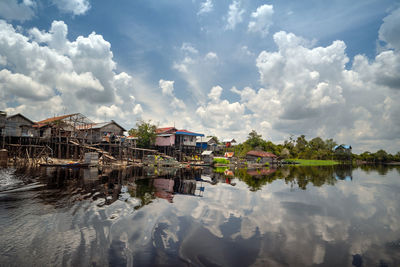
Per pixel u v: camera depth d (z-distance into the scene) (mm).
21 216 9109
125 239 7195
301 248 7023
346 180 27719
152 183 19422
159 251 6434
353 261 6250
